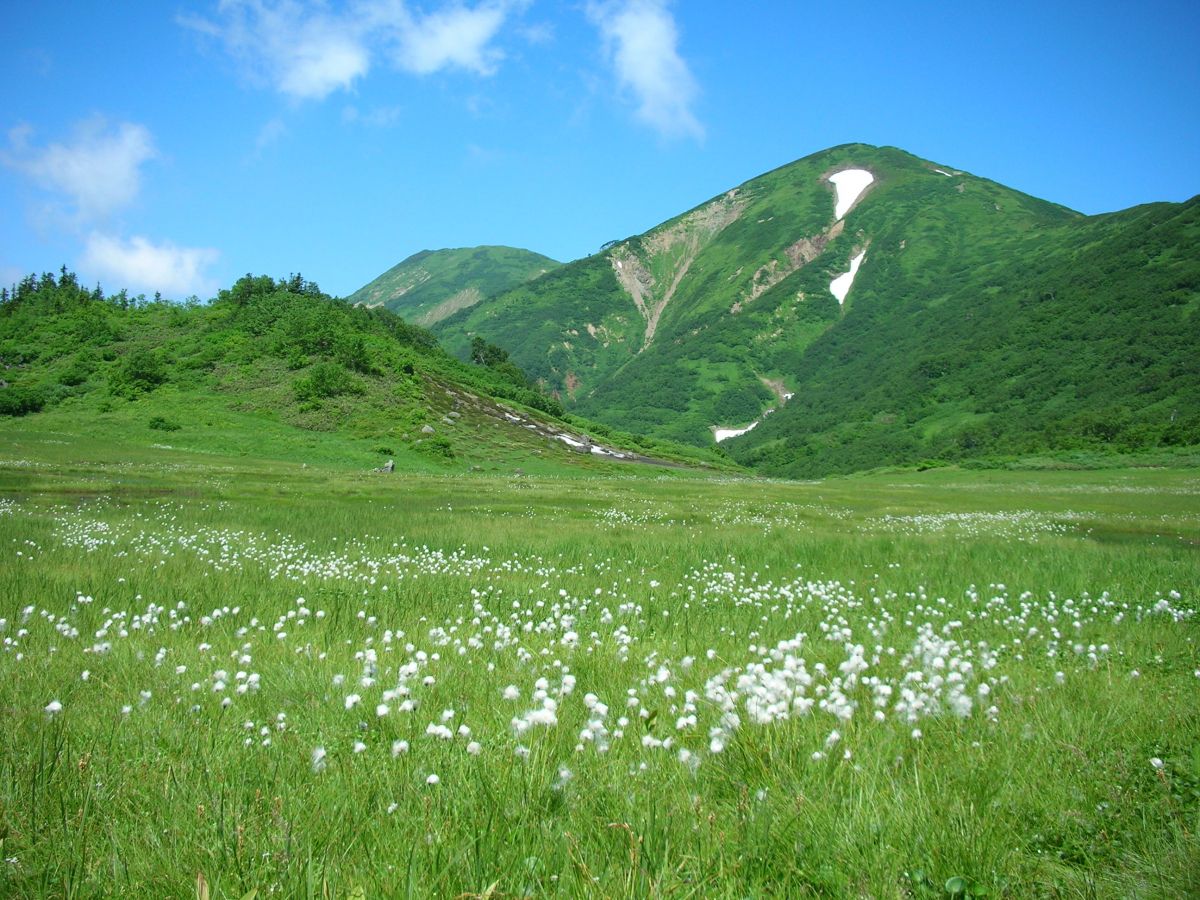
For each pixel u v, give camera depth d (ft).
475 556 62.90
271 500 118.01
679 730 20.25
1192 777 18.28
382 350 339.98
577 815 15.53
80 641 31.30
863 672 27.58
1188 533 102.47
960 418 514.27
